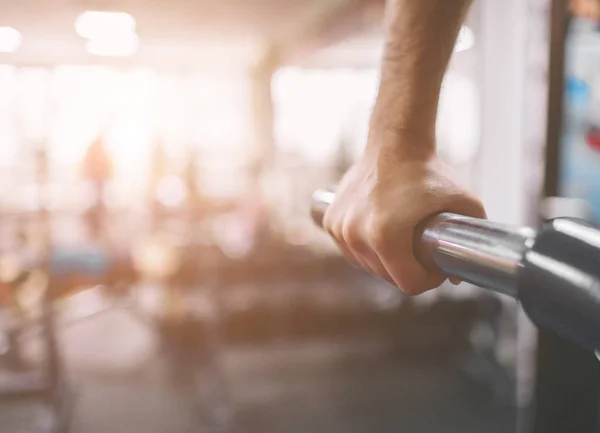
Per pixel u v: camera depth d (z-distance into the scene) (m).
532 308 0.21
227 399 4.11
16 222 4.00
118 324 6.20
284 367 4.78
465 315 4.90
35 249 3.93
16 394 3.67
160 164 5.57
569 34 2.02
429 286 0.36
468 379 4.57
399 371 4.75
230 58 10.70
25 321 4.07
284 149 9.87
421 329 4.99
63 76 10.18
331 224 0.42
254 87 10.47
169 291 4.18
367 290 5.48
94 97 10.12
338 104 9.42
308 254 5.65
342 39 8.31
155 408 4.02
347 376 4.64
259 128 10.15
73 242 5.21
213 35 8.73
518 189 4.37
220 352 4.68
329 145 9.06
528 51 2.88
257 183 6.57
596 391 1.99
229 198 6.49
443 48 0.41
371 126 0.43
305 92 10.10
